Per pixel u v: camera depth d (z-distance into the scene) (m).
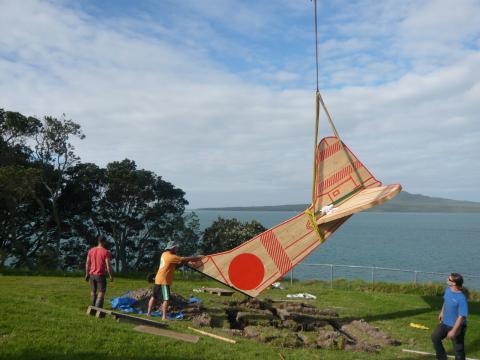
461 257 69.50
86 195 36.53
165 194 38.75
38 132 35.06
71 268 35.94
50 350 7.38
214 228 35.72
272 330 10.93
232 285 12.44
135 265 37.75
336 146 13.45
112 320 9.88
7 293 13.02
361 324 12.27
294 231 12.97
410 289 20.89
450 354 10.05
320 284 22.39
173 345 8.48
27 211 35.53
